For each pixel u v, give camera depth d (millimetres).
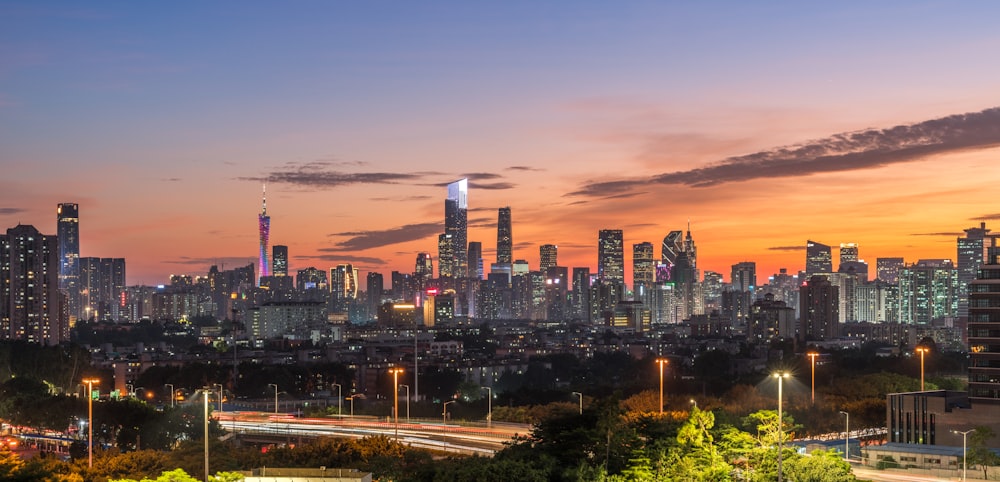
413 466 150250
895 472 169875
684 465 128250
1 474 112938
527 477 128250
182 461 165000
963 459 170500
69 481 121312
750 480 129875
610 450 138750
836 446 197625
